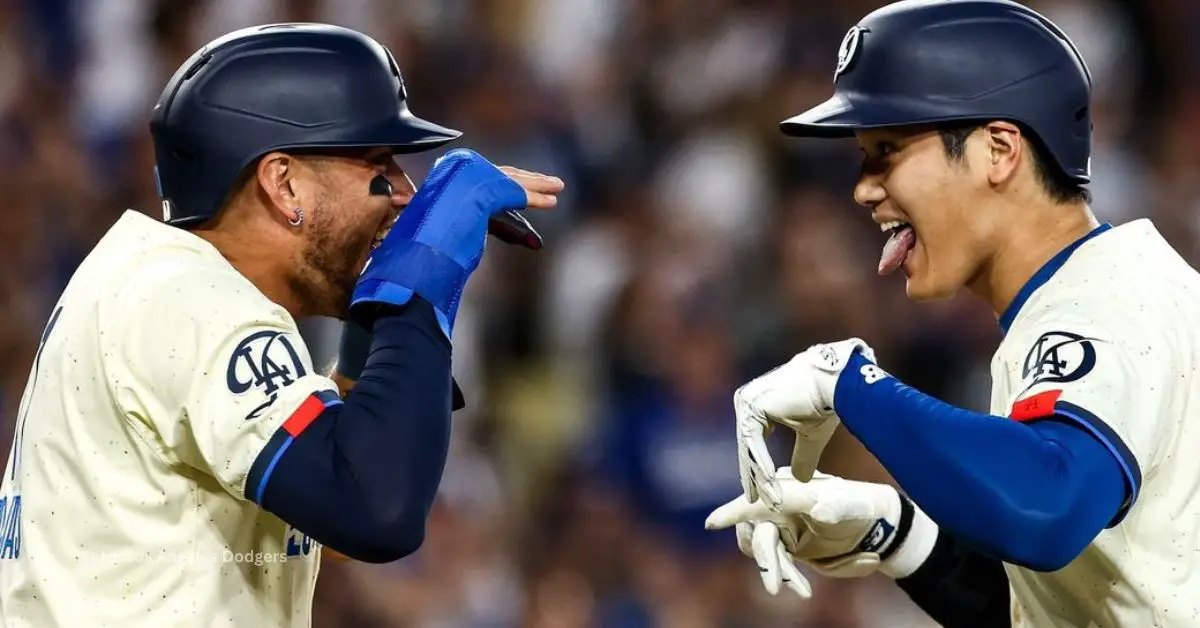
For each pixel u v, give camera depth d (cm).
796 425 1005
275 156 1000
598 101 3022
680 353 2552
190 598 949
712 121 2925
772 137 2852
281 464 901
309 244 1021
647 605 2331
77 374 960
